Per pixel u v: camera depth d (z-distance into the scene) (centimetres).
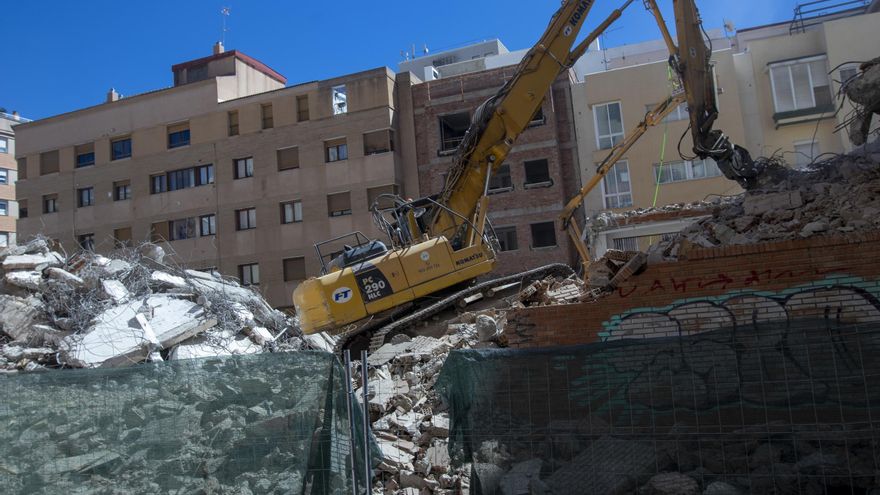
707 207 2128
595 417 557
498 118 1606
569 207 2017
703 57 1112
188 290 1416
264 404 626
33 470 626
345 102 4166
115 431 634
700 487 526
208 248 4097
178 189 4247
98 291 1301
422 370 1038
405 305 1617
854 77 1011
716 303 827
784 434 523
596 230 2239
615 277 873
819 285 795
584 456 553
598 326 862
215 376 638
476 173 1641
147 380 644
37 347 1186
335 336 1688
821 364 527
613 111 3525
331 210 3938
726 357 544
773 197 940
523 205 3612
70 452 629
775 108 3288
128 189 4397
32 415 637
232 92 4391
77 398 642
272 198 4019
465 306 1631
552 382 570
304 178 3966
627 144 1947
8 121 6431
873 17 3216
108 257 1511
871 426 509
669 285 847
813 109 3225
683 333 830
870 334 523
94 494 618
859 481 503
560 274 1789
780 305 804
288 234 3966
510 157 3656
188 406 636
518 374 577
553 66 1595
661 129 3400
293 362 629
